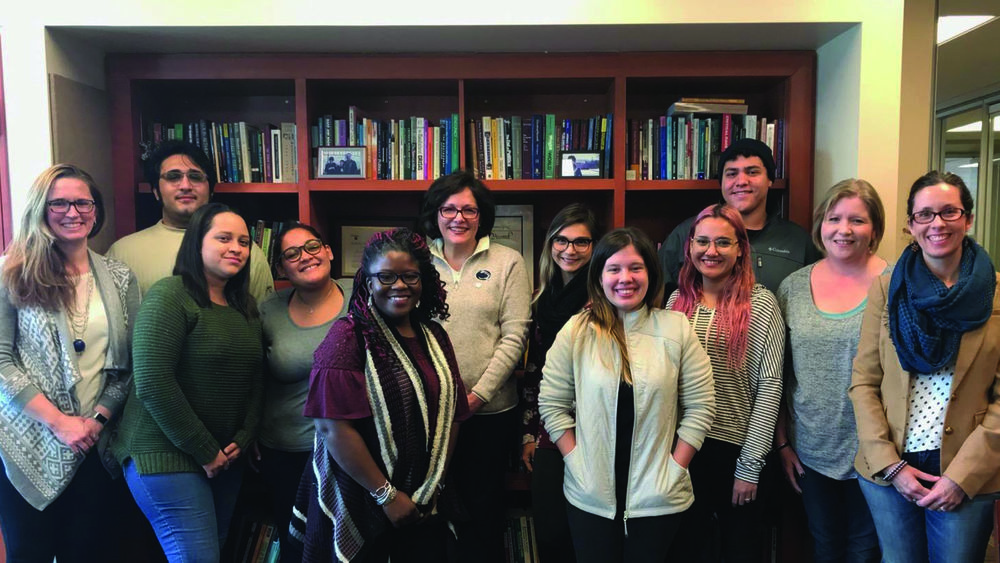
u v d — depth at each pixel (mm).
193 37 2154
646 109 2631
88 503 1731
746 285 1785
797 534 2197
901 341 1537
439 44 2248
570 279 2025
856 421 1646
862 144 2117
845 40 2170
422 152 2365
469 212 1915
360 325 1445
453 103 2609
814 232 1845
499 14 2070
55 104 2064
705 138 2398
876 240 1757
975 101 2539
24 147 2074
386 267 1418
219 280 1717
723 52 2354
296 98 2322
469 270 1953
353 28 2082
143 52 2305
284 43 2219
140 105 2398
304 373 1787
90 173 2223
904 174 2562
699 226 1772
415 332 1571
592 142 2381
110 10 2045
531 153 2387
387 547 1543
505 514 2312
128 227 2342
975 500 1457
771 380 1744
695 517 1783
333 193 2539
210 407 1634
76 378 1653
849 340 1713
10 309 1639
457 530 1769
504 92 2582
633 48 2312
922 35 2512
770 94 2547
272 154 2400
